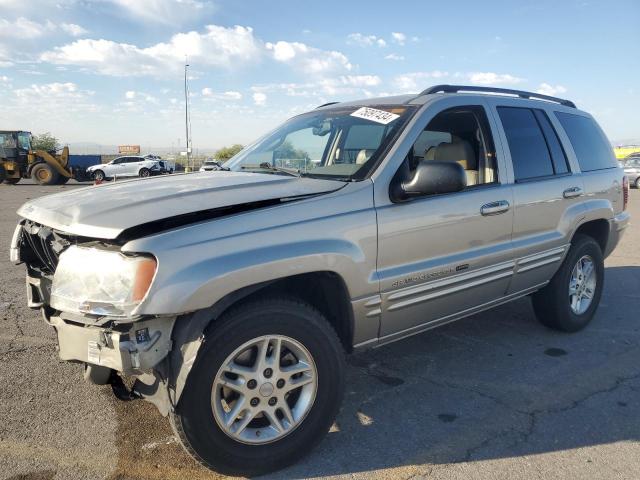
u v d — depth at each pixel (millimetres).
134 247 2350
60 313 2680
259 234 2625
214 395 2547
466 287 3633
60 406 3416
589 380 3910
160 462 2836
